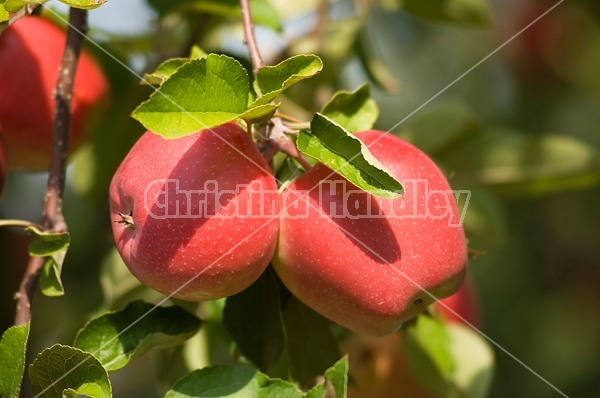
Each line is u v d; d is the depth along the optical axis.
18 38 0.94
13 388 0.77
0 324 1.01
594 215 1.30
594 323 1.31
